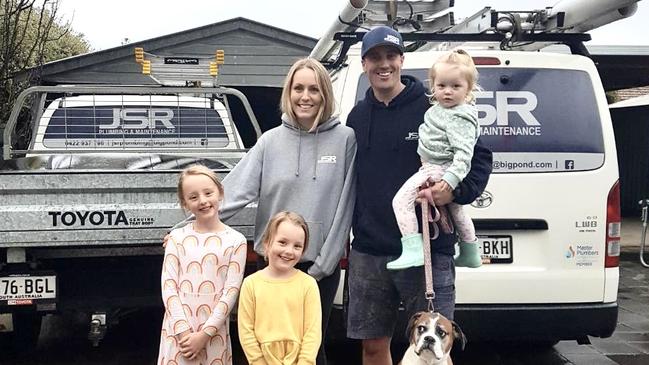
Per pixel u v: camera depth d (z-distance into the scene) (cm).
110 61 1158
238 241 332
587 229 442
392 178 332
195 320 326
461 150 304
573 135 446
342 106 443
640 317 680
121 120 668
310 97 333
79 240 407
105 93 596
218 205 334
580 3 501
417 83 339
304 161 338
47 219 403
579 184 442
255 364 313
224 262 328
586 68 458
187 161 521
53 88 541
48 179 404
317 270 331
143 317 644
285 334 312
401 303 372
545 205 439
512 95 446
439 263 324
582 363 517
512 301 438
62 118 659
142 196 415
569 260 440
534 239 441
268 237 319
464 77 312
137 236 413
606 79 1451
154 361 518
